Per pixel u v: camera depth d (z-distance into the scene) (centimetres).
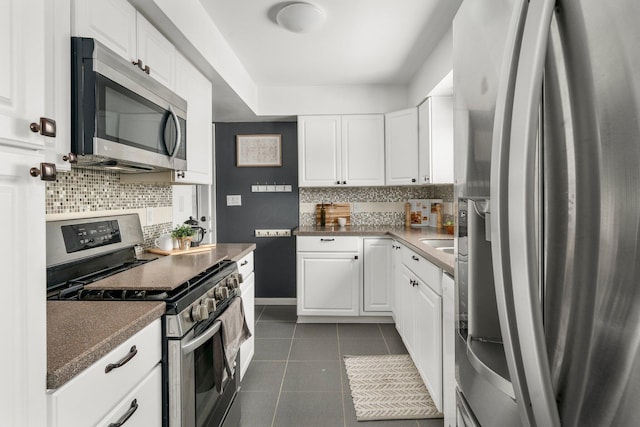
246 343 232
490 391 76
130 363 96
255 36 248
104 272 158
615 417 43
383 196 385
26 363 62
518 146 51
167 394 115
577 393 49
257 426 183
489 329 83
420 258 213
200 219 377
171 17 172
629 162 40
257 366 248
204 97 240
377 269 326
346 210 386
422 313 206
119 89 130
